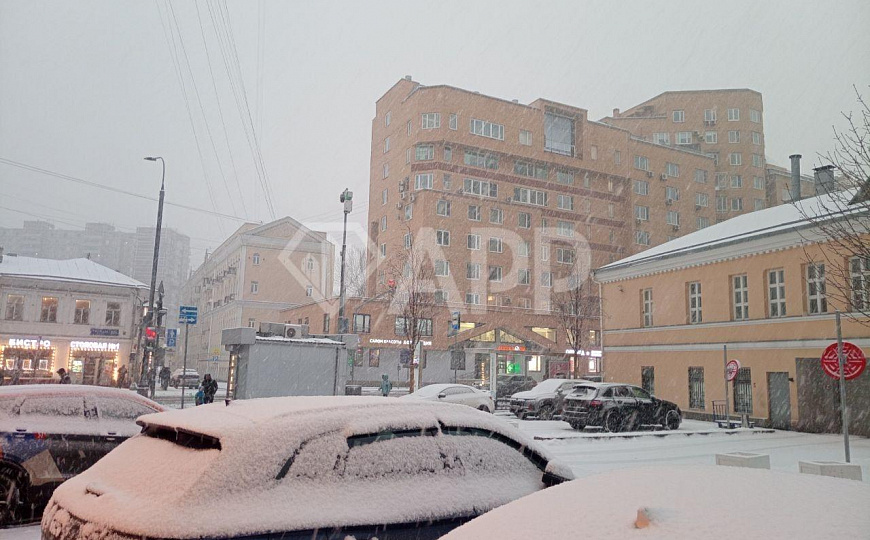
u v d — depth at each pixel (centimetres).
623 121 8131
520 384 3797
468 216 5684
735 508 203
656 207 6838
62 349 4025
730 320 2438
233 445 336
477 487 409
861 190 1371
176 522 298
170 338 2950
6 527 652
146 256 16600
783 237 2211
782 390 2225
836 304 2056
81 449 720
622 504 222
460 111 5850
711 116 8038
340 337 2183
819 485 230
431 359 5041
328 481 354
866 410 2003
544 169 6203
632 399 1986
